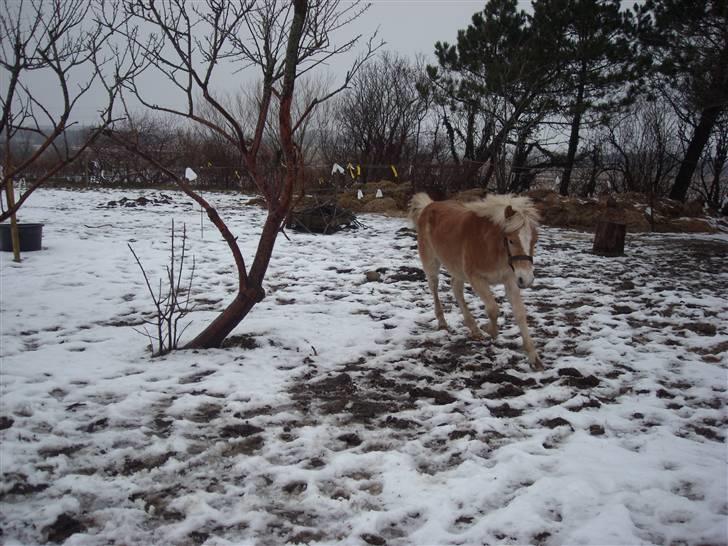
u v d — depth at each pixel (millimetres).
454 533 2920
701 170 22125
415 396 4637
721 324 6555
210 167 26766
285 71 4770
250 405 4367
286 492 3277
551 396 4578
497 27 20344
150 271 8789
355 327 6348
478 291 5625
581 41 19453
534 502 3107
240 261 5434
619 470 3426
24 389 4469
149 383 4707
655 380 4914
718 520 2939
